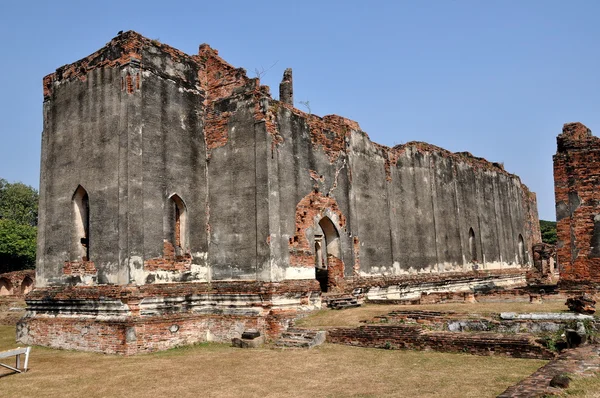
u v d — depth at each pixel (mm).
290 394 8953
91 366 12180
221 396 9070
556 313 12273
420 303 18422
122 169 14484
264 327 14852
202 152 16844
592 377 7633
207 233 16578
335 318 15039
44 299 15688
